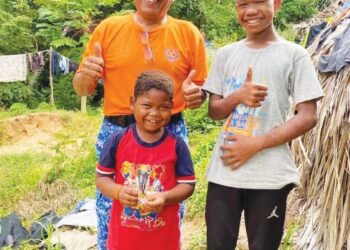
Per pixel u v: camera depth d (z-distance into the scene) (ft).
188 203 16.67
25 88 52.70
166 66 9.69
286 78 8.65
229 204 8.80
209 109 9.23
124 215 8.77
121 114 9.95
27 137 40.47
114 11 54.13
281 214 8.70
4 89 52.11
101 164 8.87
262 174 8.55
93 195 22.43
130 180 8.68
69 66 44.47
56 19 51.98
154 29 9.69
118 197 8.51
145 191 8.62
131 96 9.48
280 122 8.66
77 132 36.73
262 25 8.66
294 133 8.41
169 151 8.66
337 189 11.18
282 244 12.48
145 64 9.68
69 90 52.75
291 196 13.74
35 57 42.70
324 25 15.92
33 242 15.28
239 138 8.63
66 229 16.52
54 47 52.47
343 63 11.73
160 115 8.41
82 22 50.96
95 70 9.34
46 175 26.20
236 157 8.59
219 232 8.80
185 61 9.88
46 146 36.35
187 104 9.12
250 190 8.70
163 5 9.55
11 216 16.94
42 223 16.63
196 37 9.98
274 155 8.59
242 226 14.24
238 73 8.92
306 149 12.75
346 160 11.23
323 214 11.60
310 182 12.57
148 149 8.65
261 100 8.31
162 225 8.78
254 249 8.77
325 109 11.94
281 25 54.19
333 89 11.93
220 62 9.30
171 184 8.71
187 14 56.95
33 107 52.70
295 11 54.24
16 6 54.34
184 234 15.20
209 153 22.12
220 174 8.86
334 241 11.18
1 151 37.27
